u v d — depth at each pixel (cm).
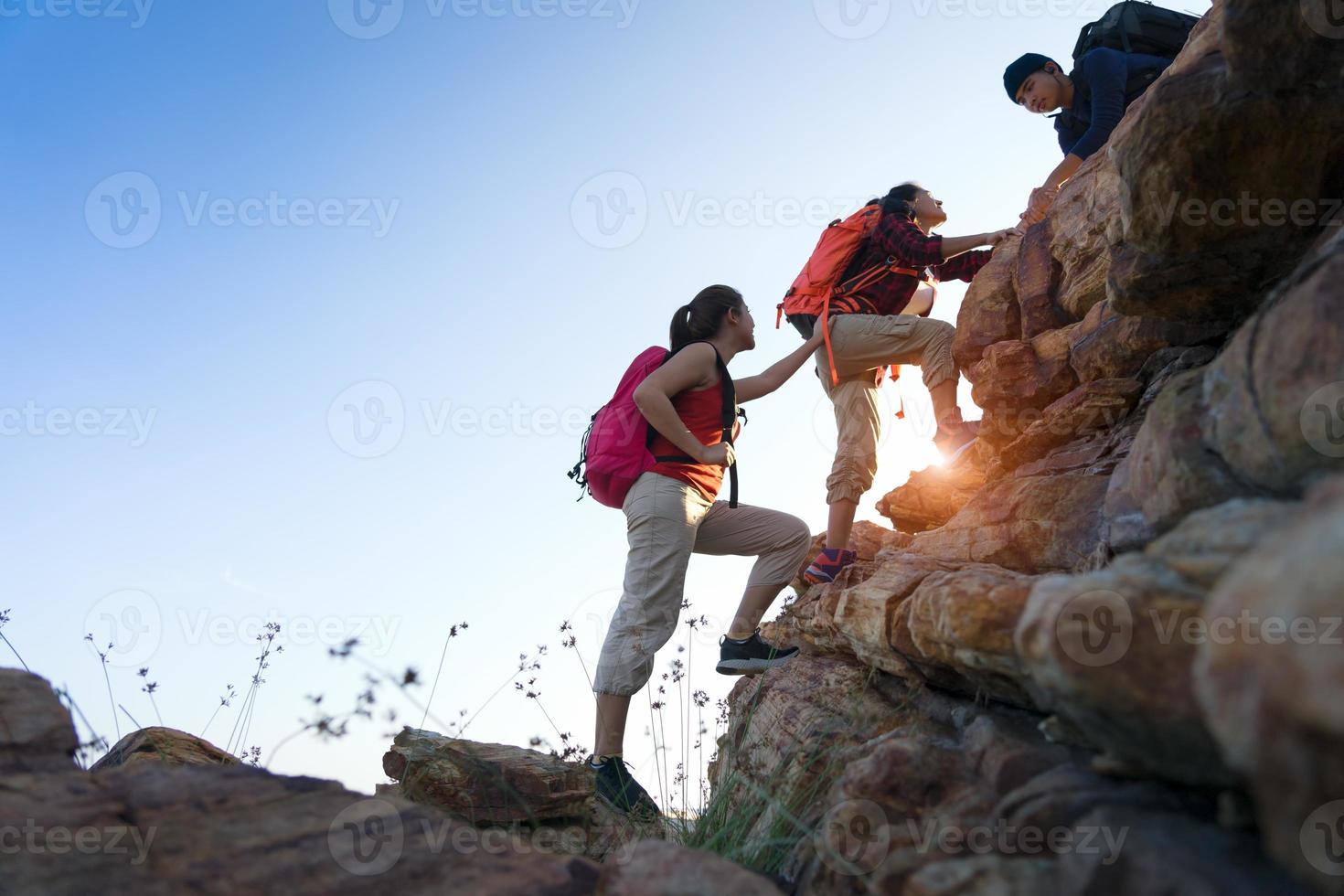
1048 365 457
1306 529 119
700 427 450
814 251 526
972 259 547
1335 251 197
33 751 228
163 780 222
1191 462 227
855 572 458
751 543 472
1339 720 102
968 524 420
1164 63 511
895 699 349
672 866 212
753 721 465
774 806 295
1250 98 263
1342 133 266
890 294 506
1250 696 118
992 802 214
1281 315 194
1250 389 202
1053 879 165
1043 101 547
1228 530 173
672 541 433
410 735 434
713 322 467
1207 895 143
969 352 500
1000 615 230
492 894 193
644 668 426
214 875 186
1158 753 170
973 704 293
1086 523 359
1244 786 157
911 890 179
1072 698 171
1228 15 251
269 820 209
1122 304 345
